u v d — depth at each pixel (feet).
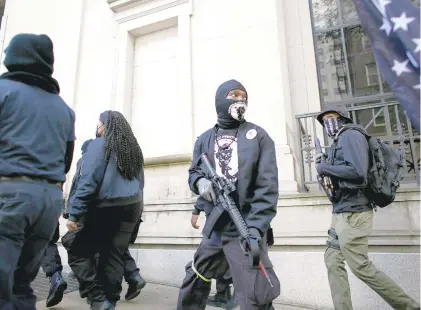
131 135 9.10
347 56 14.87
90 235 8.52
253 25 14.88
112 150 8.36
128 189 8.55
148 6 17.43
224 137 6.92
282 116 13.42
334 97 14.64
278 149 13.02
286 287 11.03
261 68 14.29
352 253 7.74
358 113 14.15
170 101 16.83
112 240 8.72
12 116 5.79
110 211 8.45
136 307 10.02
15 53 6.29
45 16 20.70
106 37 18.51
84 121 17.71
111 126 8.70
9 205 5.48
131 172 8.73
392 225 10.43
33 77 6.31
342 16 15.29
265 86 14.03
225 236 6.37
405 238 10.14
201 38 15.81
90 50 18.72
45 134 6.14
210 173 6.66
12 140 5.71
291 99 14.83
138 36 18.49
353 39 14.94
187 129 15.02
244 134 6.70
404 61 6.05
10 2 22.68
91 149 8.18
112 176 8.21
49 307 9.77
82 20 19.44
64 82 18.70
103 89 17.74
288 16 15.87
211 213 6.48
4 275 5.34
